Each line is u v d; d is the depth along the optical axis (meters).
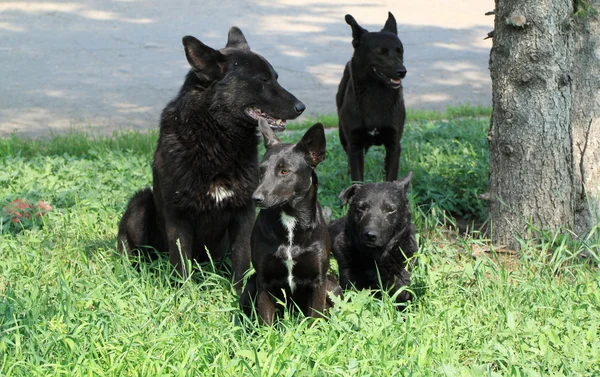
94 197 6.56
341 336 5.33
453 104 10.39
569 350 5.30
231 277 5.95
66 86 11.27
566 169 5.99
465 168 6.80
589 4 6.03
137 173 6.95
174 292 5.70
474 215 6.52
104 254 6.00
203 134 5.80
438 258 5.89
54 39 14.14
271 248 5.57
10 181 6.82
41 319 5.44
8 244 5.98
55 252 5.99
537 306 5.50
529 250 5.88
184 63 12.61
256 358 5.17
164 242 6.05
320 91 10.90
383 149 7.54
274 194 5.51
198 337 5.38
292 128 8.60
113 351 5.30
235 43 6.11
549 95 5.95
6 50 13.34
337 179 6.90
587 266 5.85
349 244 5.82
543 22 5.91
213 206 5.86
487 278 5.73
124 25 15.16
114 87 11.25
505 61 6.01
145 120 9.52
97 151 7.53
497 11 6.04
